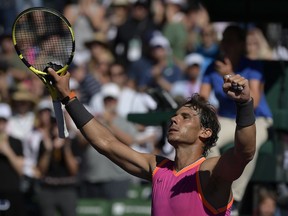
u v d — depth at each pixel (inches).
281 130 906.1
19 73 1561.3
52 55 642.8
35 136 1272.1
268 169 903.7
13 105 1373.0
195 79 1457.9
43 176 1244.5
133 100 1373.0
